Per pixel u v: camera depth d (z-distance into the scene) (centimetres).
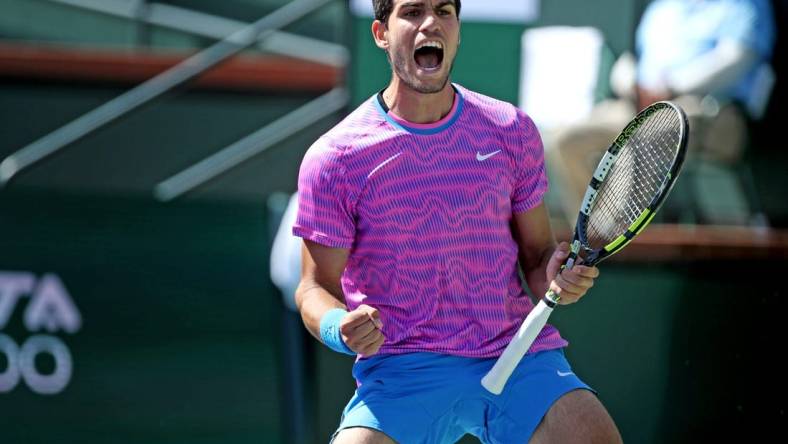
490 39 2377
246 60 2589
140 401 2319
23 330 2334
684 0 2322
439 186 1236
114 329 2328
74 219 2350
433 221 1236
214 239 2348
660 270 2283
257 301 2325
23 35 2677
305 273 1284
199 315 2330
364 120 1254
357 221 1257
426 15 1211
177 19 2678
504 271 1264
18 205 2355
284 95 2583
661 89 2322
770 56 2303
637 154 1272
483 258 1252
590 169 2281
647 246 2278
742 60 2275
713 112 2297
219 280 2336
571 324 2292
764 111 2334
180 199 2362
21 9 2675
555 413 1233
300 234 1266
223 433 2298
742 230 2350
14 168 2462
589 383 2286
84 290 2338
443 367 1255
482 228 1247
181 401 2317
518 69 2375
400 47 1219
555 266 1240
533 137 1270
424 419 1262
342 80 2498
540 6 2412
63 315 2334
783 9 2342
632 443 2283
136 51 2661
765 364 2270
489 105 1273
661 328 2286
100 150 2533
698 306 2280
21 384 2331
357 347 1155
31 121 2575
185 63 2522
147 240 2350
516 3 2372
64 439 2322
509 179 1265
